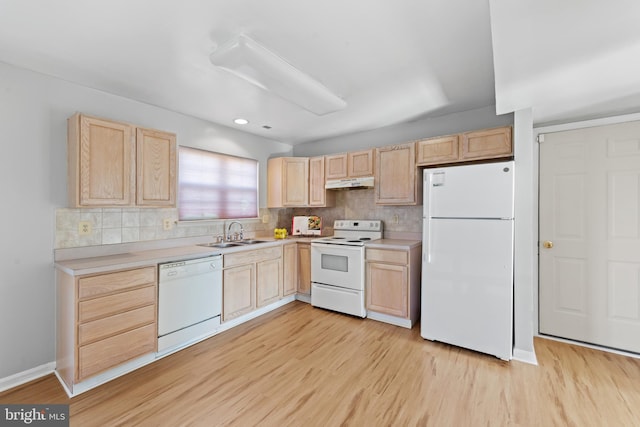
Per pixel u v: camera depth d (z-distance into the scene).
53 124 2.21
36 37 1.72
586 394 1.88
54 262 2.19
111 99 2.55
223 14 1.53
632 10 1.18
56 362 2.19
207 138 3.38
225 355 2.41
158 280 2.33
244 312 3.11
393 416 1.69
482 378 2.07
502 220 2.32
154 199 2.49
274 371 2.17
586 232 2.54
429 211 2.65
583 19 1.25
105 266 2.01
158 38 1.75
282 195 4.06
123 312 2.10
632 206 2.37
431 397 1.86
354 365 2.25
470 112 3.08
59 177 2.23
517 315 2.36
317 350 2.50
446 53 1.93
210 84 2.39
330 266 3.48
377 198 3.48
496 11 1.21
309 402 1.81
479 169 2.41
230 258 2.96
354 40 1.78
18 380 2.03
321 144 4.37
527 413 1.70
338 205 4.20
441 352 2.46
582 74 1.77
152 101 2.75
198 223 3.27
